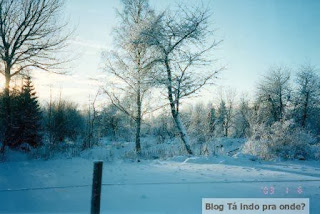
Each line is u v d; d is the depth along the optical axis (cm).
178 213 474
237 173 887
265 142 1537
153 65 1808
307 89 4100
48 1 1570
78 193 591
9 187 639
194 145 1978
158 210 487
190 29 1748
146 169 938
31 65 1600
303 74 4172
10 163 1103
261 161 1275
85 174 823
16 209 477
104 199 549
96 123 2938
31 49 1561
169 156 1568
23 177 764
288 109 4019
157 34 1761
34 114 2330
